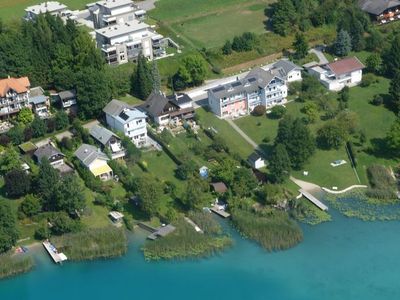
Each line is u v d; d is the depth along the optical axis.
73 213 184.75
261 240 178.00
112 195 193.12
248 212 186.50
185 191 191.38
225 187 193.12
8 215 176.25
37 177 189.38
